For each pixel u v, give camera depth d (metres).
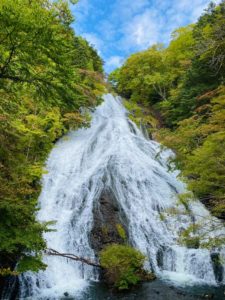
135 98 35.03
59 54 6.59
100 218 13.02
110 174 15.92
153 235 12.84
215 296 9.04
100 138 21.47
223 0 15.80
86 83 22.69
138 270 10.54
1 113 8.74
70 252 11.70
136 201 14.51
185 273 11.21
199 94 20.17
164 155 20.83
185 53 29.86
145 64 32.81
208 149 9.44
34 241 7.14
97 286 9.90
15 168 9.12
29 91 7.93
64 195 14.49
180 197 11.28
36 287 9.76
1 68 6.82
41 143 16.27
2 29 5.81
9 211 7.14
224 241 9.23
